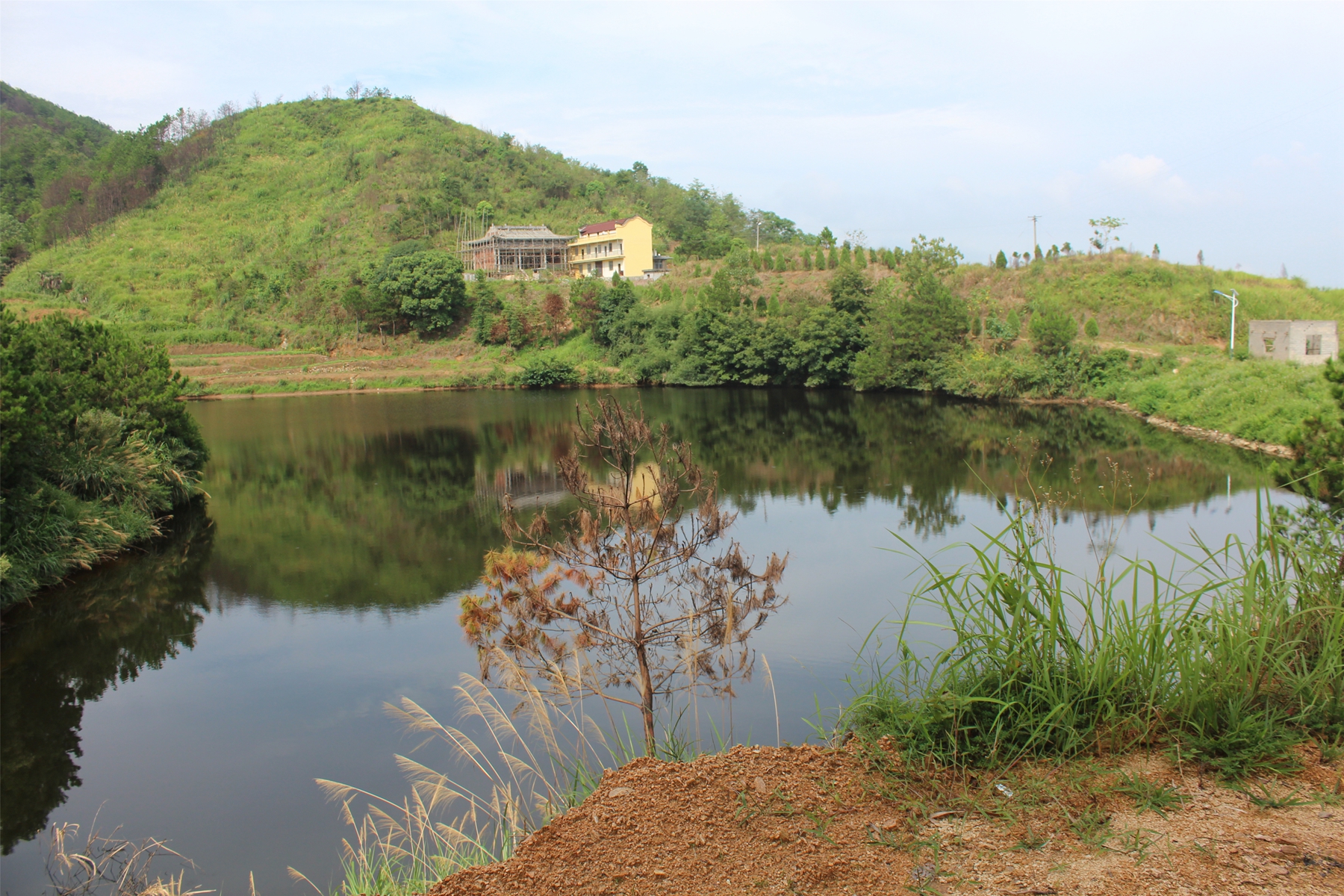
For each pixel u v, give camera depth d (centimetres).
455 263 6012
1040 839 341
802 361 4809
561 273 7106
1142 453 2519
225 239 7575
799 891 319
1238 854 317
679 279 6253
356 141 9312
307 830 756
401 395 4844
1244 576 470
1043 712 421
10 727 1002
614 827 377
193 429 2341
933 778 399
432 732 916
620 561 766
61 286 6725
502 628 768
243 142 9544
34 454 1617
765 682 940
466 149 9112
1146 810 356
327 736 936
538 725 828
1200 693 408
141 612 1384
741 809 384
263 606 1395
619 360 5575
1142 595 934
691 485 784
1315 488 754
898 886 317
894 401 4194
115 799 828
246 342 5922
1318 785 362
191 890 674
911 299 4731
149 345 2309
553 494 2195
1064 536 1418
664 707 869
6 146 10725
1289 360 3309
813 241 8919
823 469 2397
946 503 1897
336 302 6088
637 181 9750
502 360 5700
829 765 421
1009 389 3950
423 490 2298
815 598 1240
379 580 1510
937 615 1132
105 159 9131
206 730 969
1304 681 411
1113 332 4391
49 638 1284
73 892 682
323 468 2661
